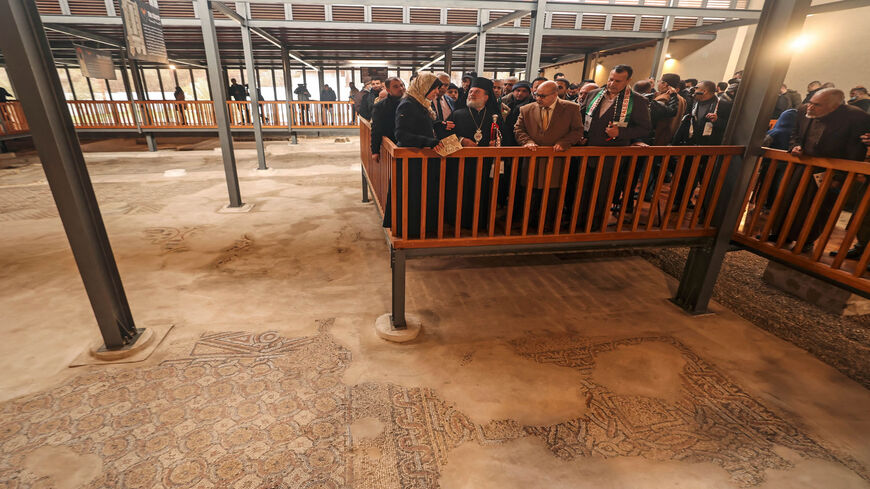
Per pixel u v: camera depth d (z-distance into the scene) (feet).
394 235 11.00
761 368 10.55
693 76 41.52
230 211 23.31
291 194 27.63
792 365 10.69
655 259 17.35
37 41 8.05
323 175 34.04
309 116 48.34
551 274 16.12
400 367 10.30
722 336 11.98
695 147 11.31
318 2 22.03
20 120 42.42
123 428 8.21
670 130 15.30
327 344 11.16
